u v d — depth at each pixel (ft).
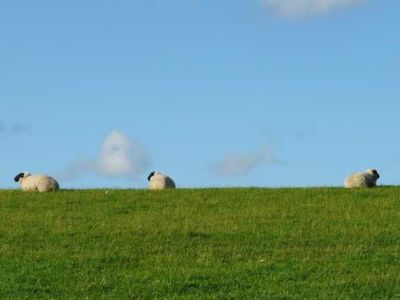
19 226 152.87
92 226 152.76
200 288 112.57
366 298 107.65
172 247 136.26
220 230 148.15
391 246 136.87
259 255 130.82
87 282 115.14
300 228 149.69
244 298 107.76
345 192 184.65
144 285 113.39
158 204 173.99
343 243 138.72
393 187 191.31
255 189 192.65
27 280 115.85
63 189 197.36
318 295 108.78
